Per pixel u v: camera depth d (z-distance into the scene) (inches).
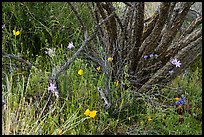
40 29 122.0
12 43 108.9
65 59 112.9
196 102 104.6
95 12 101.0
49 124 87.3
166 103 102.9
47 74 101.7
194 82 113.4
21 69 105.3
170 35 98.1
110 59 99.9
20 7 120.2
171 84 110.3
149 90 101.3
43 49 117.9
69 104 93.6
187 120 95.6
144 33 104.0
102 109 93.4
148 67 103.0
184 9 93.3
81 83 97.5
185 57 97.8
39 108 91.0
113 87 98.0
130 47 100.4
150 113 95.1
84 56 108.1
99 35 106.6
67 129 87.0
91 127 89.9
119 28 101.6
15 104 88.4
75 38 118.5
